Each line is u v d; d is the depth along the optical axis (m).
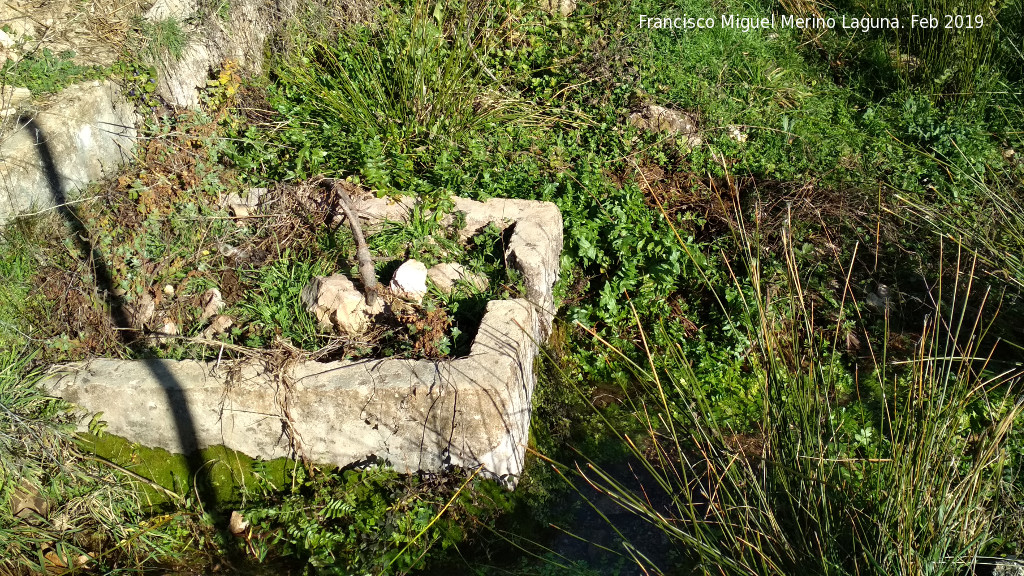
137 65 4.77
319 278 3.92
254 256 4.31
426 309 3.82
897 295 4.50
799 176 5.18
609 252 4.58
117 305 4.04
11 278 3.87
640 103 5.63
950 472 2.97
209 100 5.11
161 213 4.37
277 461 3.59
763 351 3.15
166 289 4.06
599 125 5.42
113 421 3.57
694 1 6.54
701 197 5.10
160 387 3.46
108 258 4.12
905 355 4.24
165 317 3.99
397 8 6.04
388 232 4.29
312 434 3.49
